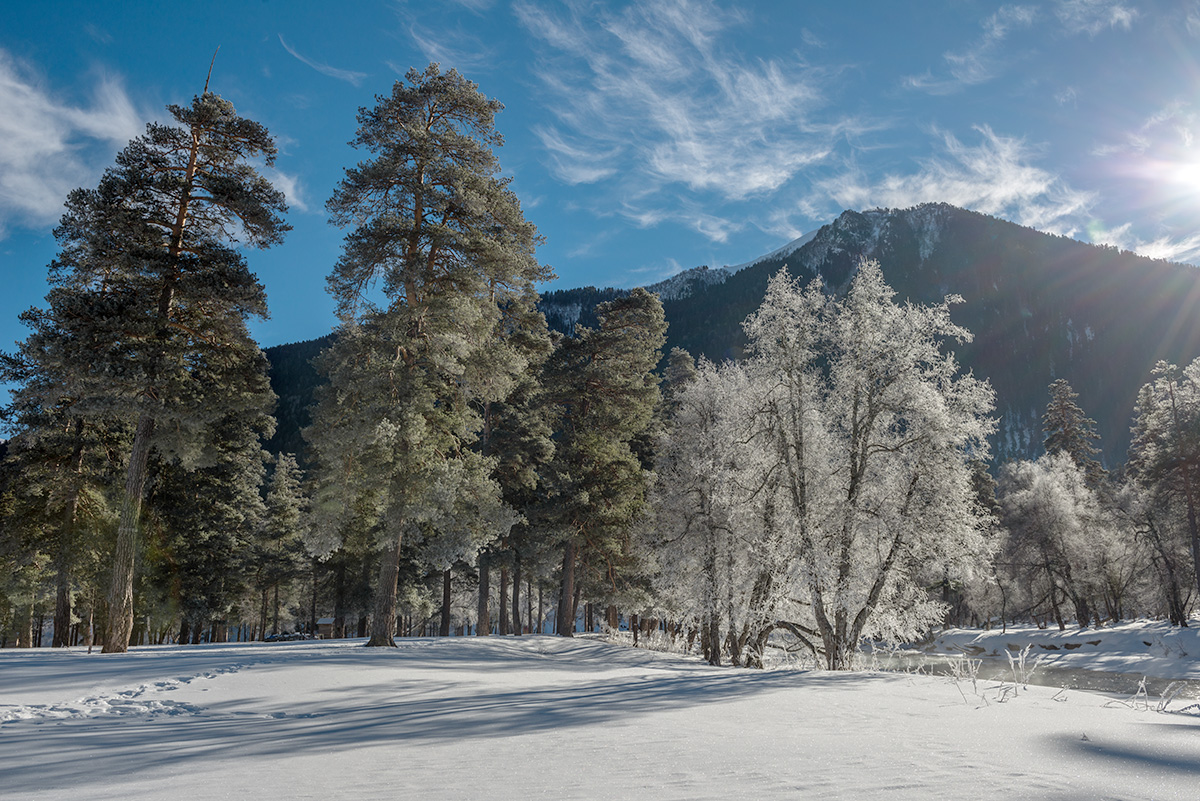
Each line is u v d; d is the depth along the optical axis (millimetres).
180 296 21328
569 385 38000
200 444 21453
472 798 3090
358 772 3900
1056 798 2949
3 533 28109
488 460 23594
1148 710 7492
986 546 19016
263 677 11359
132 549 19578
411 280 22031
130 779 3795
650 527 30922
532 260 25531
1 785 3668
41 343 18875
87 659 15023
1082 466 64875
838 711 7238
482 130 24453
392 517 20625
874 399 20078
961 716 6758
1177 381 42906
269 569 53844
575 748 4734
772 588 21031
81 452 28453
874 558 19078
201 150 22000
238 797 3199
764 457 21984
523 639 29516
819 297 21047
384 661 15352
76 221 19734
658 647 36438
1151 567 46750
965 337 19516
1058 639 46906
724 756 4293
